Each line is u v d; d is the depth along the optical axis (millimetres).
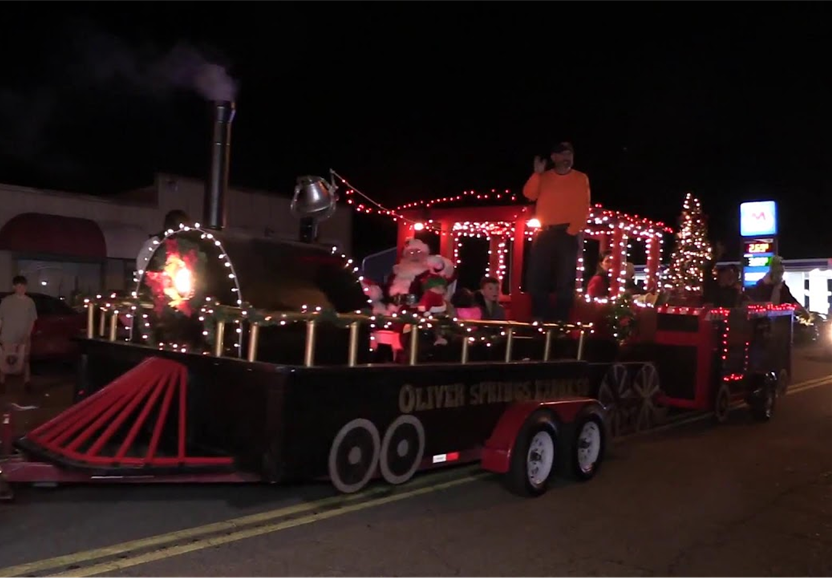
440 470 7961
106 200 21250
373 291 7824
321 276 7102
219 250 6559
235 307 5953
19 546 5305
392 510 6520
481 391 7016
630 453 9391
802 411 13227
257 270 6602
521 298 9422
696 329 10883
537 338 7918
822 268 36125
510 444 6914
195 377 6082
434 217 10195
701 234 13438
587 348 8922
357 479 6023
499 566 5363
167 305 6625
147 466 5527
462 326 6770
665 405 11156
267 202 24969
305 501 6609
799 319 28531
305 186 7727
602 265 10422
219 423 5902
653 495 7426
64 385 12977
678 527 6441
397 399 6273
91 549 5285
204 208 7898
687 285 13273
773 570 5520
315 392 5664
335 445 5840
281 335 6125
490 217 9695
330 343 6332
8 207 19375
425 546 5688
